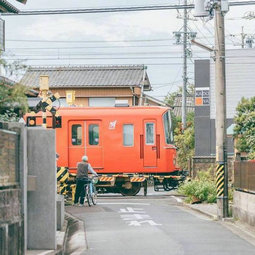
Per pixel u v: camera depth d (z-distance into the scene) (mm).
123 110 36406
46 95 26047
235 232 20609
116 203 31141
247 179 22578
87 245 17562
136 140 36219
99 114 36344
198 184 31094
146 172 36312
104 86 68188
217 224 23016
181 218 24656
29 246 16234
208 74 50094
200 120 50156
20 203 14156
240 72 51219
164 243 17828
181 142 54594
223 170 25000
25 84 13117
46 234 16250
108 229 21031
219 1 24781
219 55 24984
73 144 36312
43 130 16312
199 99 50250
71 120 36312
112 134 36219
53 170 16281
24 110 13258
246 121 37500
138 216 24984
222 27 24969
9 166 13492
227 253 16109
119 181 36719
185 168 53812
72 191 31141
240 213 23438
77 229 21297
